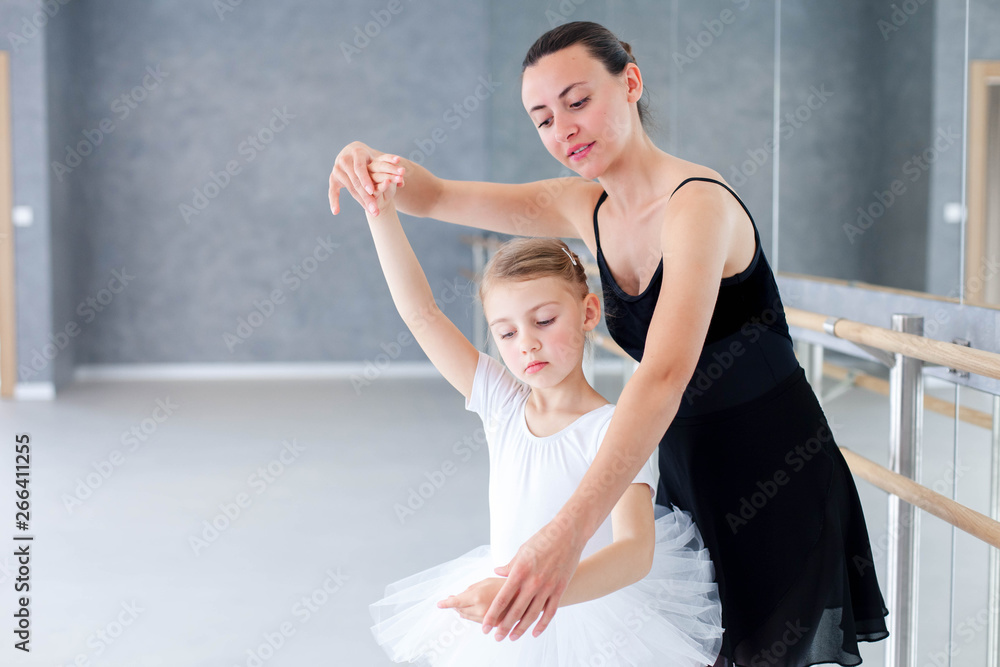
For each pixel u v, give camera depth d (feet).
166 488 11.20
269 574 8.29
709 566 3.43
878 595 3.73
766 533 3.51
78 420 15.34
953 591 5.00
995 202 4.96
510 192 3.94
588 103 3.09
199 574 8.29
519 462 3.31
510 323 3.24
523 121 16.60
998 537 3.27
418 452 13.08
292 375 20.11
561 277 3.25
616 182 3.40
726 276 3.23
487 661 3.18
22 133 17.02
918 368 4.26
